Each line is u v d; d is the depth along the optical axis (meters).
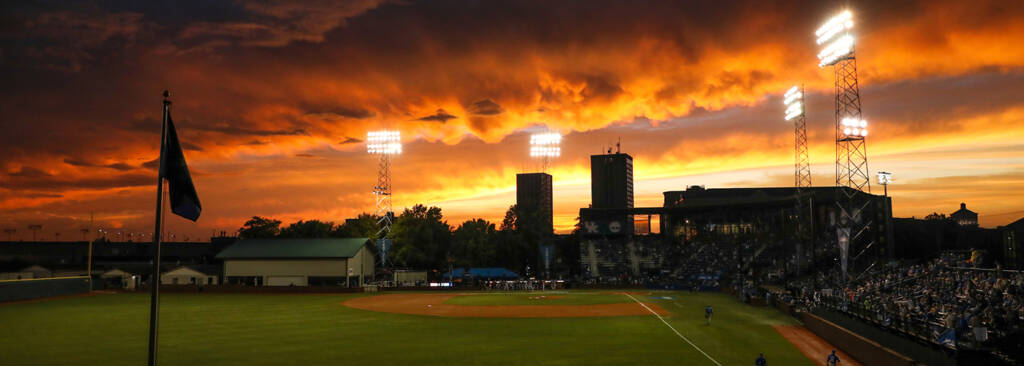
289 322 55.84
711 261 131.62
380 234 140.00
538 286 109.31
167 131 18.00
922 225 125.75
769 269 114.00
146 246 191.25
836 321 44.06
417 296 91.31
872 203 99.56
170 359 37.03
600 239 151.75
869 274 77.62
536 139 137.75
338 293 97.88
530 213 158.62
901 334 33.69
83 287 94.75
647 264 144.00
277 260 110.38
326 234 151.88
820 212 115.81
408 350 40.28
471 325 53.94
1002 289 43.66
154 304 16.62
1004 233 80.69
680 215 151.75
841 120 82.06
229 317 59.91
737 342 43.88
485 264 147.00
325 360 36.75
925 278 61.72
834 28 80.94
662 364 35.50
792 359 37.44
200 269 117.62
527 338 45.72
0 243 181.75
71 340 44.03
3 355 38.00
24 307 69.81
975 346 27.28
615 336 46.72
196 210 18.73
